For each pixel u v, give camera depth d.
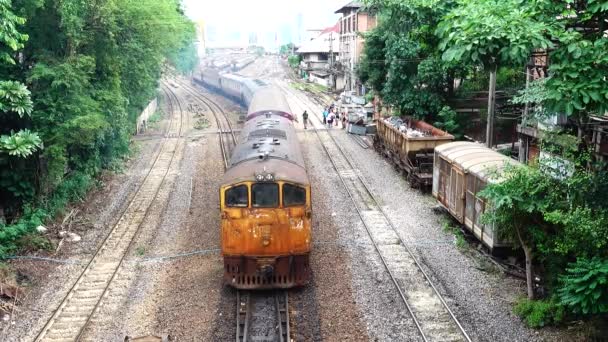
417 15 16.73
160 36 29.03
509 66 10.31
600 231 10.30
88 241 17.08
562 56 9.55
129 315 12.45
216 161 27.70
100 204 20.86
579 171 11.72
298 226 12.96
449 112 27.31
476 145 19.00
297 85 62.25
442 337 11.22
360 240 16.84
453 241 16.69
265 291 13.46
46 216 18.09
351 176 24.53
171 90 67.06
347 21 54.00
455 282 13.79
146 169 26.42
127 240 17.11
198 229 18.05
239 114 44.97
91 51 21.44
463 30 9.89
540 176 11.73
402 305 12.63
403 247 16.23
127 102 27.48
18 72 19.27
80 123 18.53
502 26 9.45
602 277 9.65
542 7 9.91
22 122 18.12
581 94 9.31
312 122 39.84
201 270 14.78
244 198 12.84
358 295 13.19
